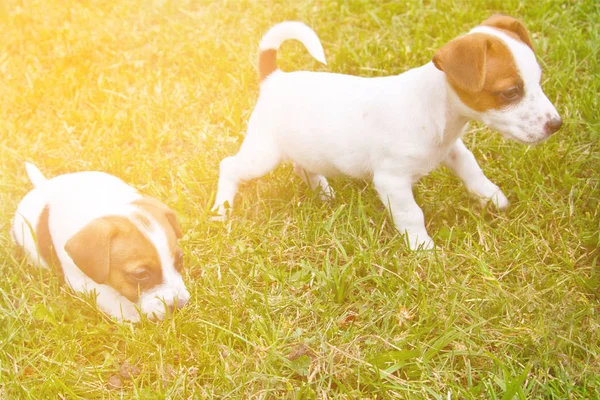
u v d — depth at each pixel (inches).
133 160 53.4
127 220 43.1
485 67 42.7
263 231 48.5
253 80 57.9
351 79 47.4
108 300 44.9
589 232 47.1
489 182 49.0
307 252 47.7
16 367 43.4
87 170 53.1
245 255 47.6
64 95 57.7
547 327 43.3
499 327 43.7
